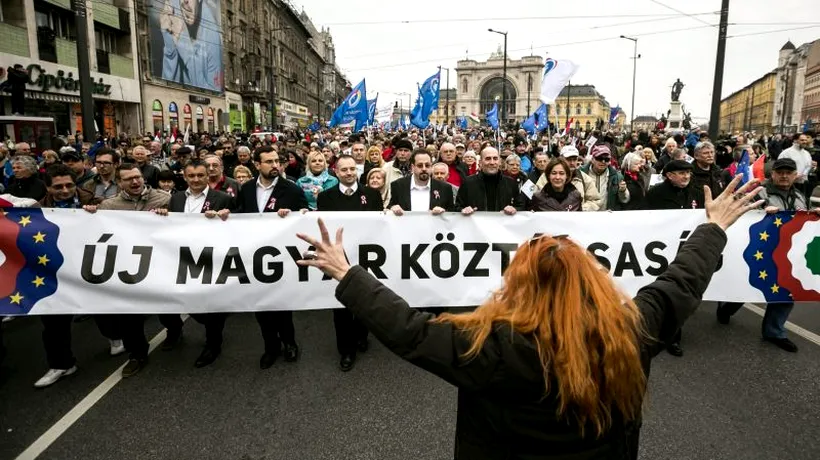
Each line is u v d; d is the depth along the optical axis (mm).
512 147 13625
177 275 4406
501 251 4680
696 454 3250
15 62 20297
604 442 1418
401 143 7609
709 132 14000
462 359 1425
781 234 4715
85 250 4285
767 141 21609
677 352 4711
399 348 1503
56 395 4059
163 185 6855
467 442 1509
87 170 8086
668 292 1637
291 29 67688
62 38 23562
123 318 4344
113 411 3809
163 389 4164
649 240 4699
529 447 1418
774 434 3457
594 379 1356
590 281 1417
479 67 115438
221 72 42188
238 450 3326
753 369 4434
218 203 4906
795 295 4742
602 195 7070
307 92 82188
